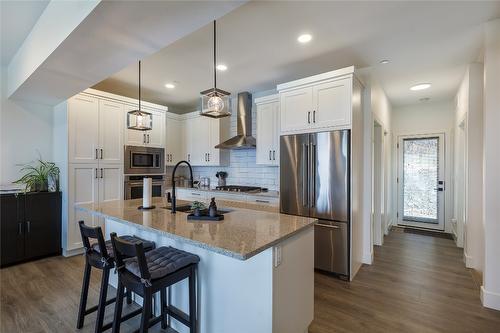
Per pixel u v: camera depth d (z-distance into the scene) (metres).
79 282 2.85
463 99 3.70
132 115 2.84
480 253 3.28
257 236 1.60
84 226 2.04
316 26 2.42
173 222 1.99
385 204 4.91
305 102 3.29
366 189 3.51
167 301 2.17
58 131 3.81
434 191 5.25
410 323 2.16
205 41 2.70
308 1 2.05
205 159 5.03
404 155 5.54
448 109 5.02
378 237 4.28
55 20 2.10
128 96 4.80
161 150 4.75
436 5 2.10
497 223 2.36
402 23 2.36
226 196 4.31
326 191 3.11
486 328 2.10
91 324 2.12
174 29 1.85
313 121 3.22
